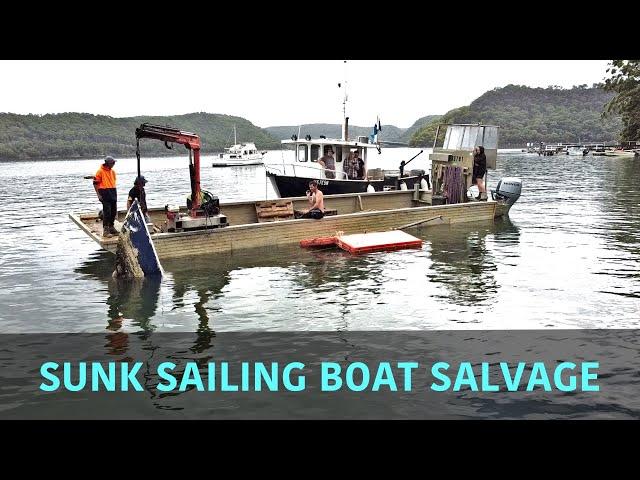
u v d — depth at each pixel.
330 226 15.75
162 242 13.30
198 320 8.97
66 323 8.88
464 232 17.50
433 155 20.50
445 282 11.30
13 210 26.44
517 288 10.77
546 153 101.81
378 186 23.34
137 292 10.74
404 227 17.33
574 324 8.60
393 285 11.08
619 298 10.00
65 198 33.62
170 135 13.78
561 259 13.42
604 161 71.44
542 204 25.73
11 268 13.15
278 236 14.91
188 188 44.19
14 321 9.02
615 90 94.25
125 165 121.75
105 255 14.74
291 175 23.64
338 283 11.29
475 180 20.09
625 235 16.78
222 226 14.26
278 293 10.57
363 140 24.56
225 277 11.83
